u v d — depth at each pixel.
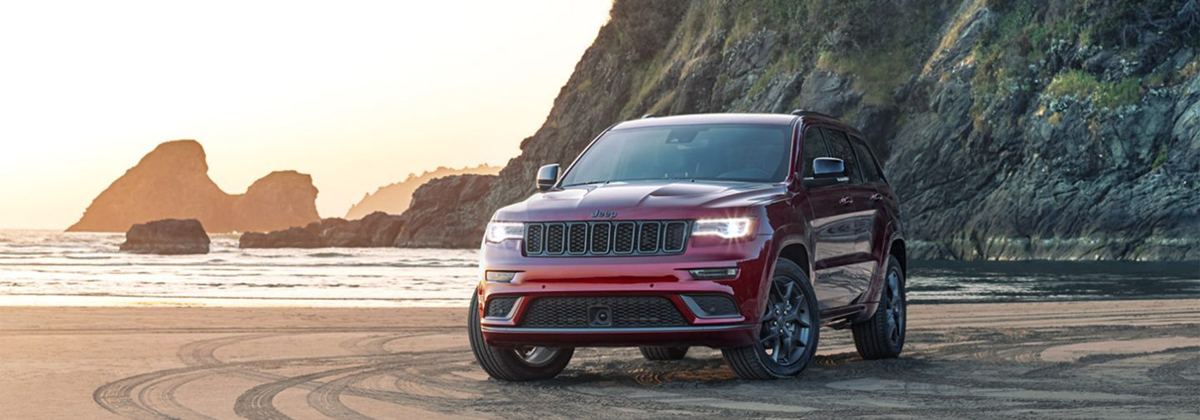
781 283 7.19
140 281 37.25
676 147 8.07
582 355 9.16
